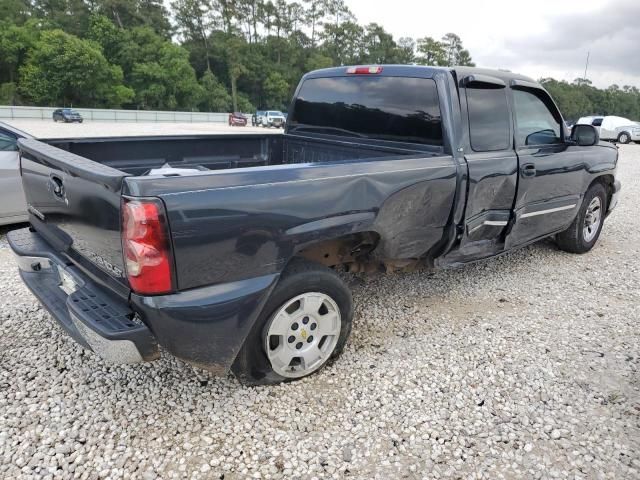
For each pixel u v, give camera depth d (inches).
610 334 146.3
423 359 128.4
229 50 3181.6
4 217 216.1
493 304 165.0
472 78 137.6
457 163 132.3
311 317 114.1
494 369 125.0
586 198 206.8
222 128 1462.8
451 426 103.5
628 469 93.1
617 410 110.4
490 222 151.0
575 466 93.7
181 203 84.0
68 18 3070.9
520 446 98.3
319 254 121.9
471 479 89.9
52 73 2351.1
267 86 3329.2
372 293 170.1
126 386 113.2
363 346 133.6
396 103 145.4
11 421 99.9
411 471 91.3
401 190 118.6
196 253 87.4
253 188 92.7
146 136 156.6
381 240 121.2
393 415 106.3
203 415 104.3
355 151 159.3
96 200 90.3
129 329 86.5
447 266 147.3
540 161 163.3
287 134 189.5
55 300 110.5
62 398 108.0
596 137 173.2
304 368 116.0
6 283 169.0
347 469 91.2
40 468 88.3
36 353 125.1
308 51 3750.0
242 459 92.6
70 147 141.3
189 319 89.0
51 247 119.0
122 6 3243.1
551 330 147.6
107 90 2514.8
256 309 97.8
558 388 117.9
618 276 195.3
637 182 461.4
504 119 150.4
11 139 219.3
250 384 111.2
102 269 96.2
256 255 95.4
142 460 91.4
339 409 107.7
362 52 3865.7
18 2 2915.8
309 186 100.6
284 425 102.0
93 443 95.0
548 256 217.6
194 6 3376.0
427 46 3814.0
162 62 2763.3
